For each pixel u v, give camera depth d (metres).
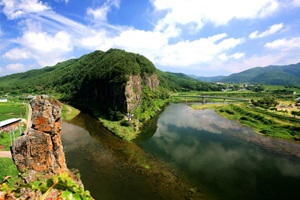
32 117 14.40
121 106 104.25
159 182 45.50
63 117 99.88
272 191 43.66
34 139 14.14
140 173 48.78
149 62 188.38
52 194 5.50
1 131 66.88
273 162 56.81
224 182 46.31
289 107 141.50
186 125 93.38
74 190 5.74
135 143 68.44
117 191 41.88
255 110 124.19
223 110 126.31
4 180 6.59
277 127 90.19
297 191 43.75
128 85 109.38
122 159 55.81
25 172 13.54
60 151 15.55
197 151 62.75
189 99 192.50
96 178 46.16
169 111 129.00
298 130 83.81
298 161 58.00
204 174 49.31
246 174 49.97
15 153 14.04
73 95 161.38
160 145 66.88
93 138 72.00
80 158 55.75
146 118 103.62
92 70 159.75
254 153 62.81
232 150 64.62
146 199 39.94
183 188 43.69
